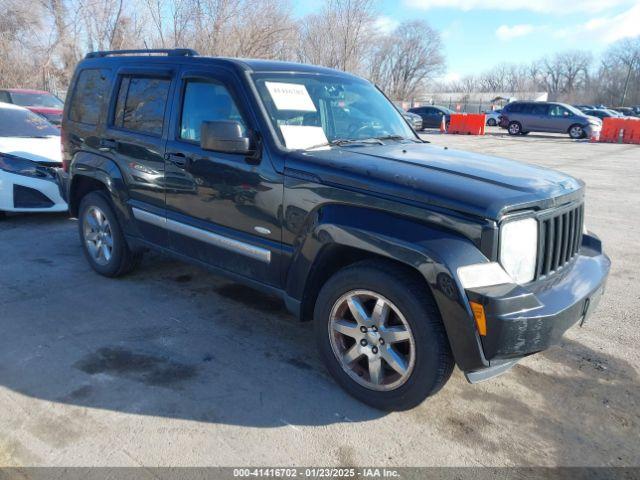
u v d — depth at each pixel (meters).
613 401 3.17
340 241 2.91
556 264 3.01
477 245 2.59
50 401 3.00
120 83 4.50
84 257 5.55
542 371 3.50
